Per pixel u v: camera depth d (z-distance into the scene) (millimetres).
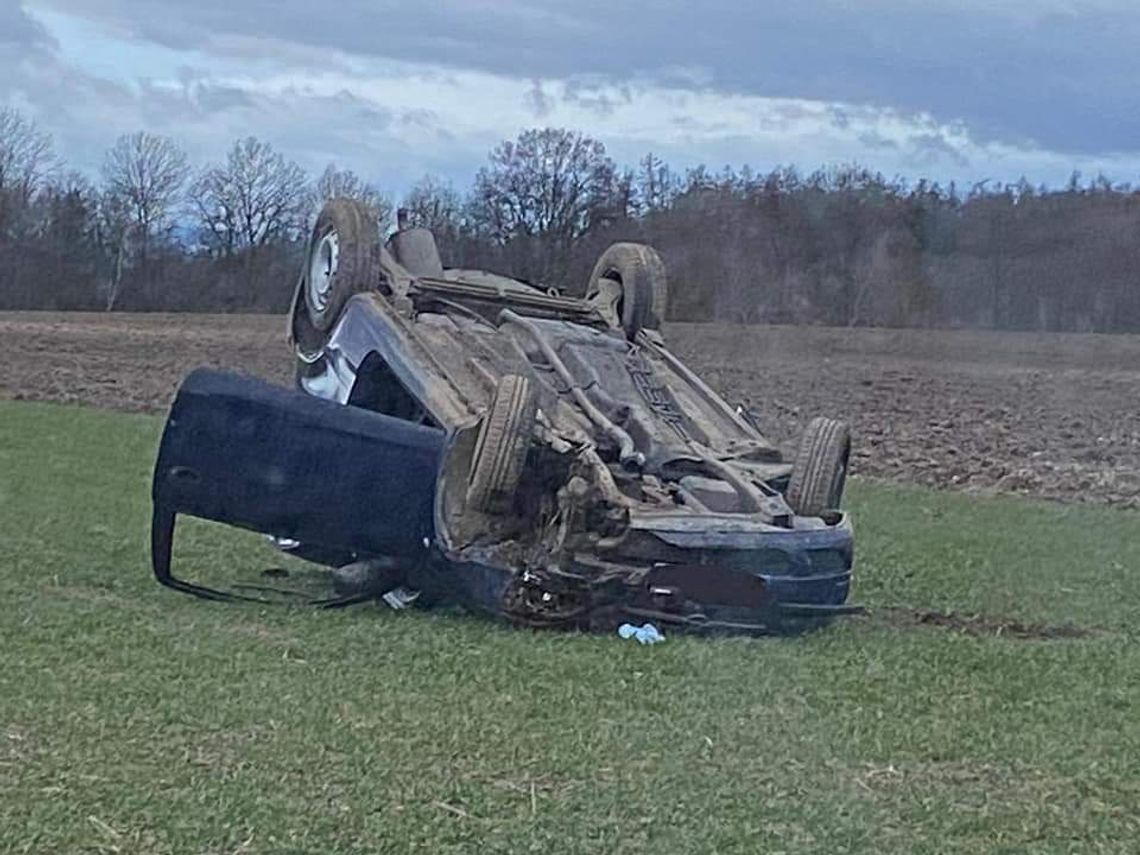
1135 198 50219
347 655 8828
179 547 12570
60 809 6031
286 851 5719
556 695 8094
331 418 9992
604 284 13008
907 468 22797
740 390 35062
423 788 6453
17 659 8375
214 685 7961
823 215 52156
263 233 74125
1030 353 44969
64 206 75500
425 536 9883
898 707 8180
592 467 9930
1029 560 14109
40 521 13633
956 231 51688
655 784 6656
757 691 8406
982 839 6188
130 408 28859
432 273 12781
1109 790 6883
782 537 9984
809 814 6352
